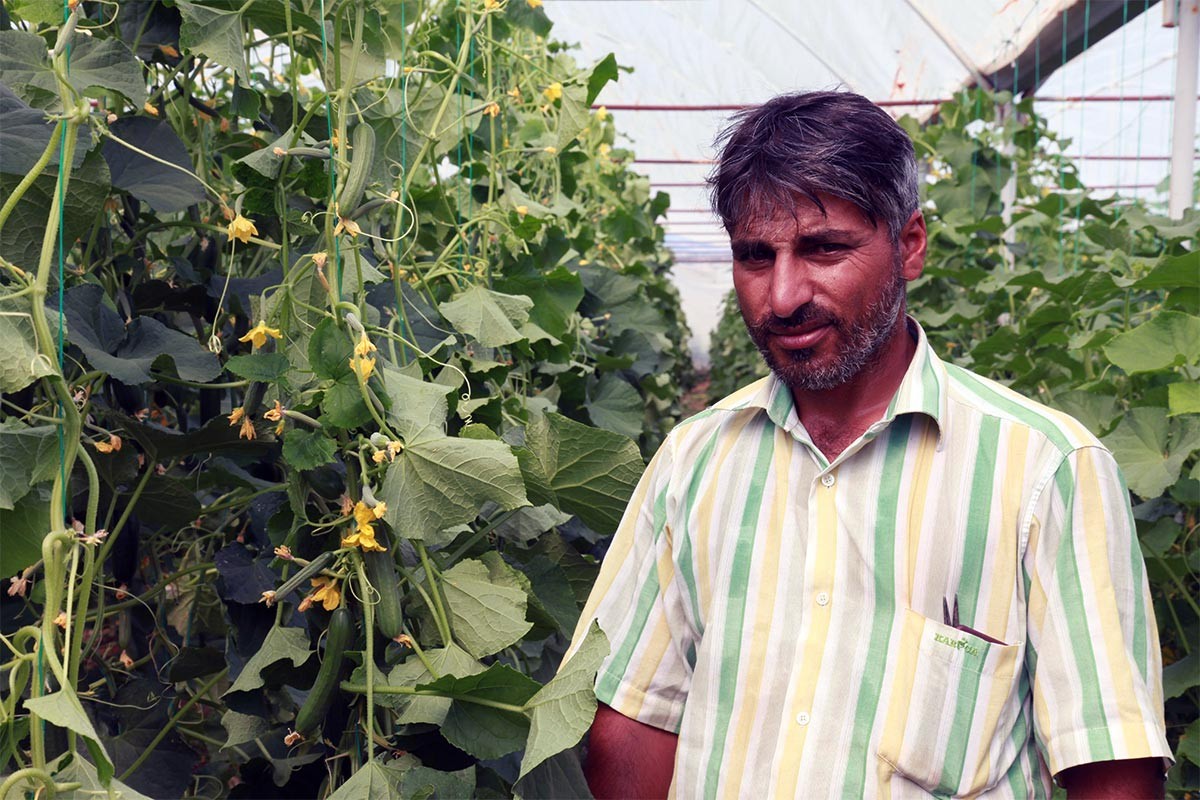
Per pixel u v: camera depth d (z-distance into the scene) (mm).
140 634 2090
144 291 1896
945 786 1254
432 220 2402
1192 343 2438
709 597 1418
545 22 2615
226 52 1628
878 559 1301
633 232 4777
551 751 1312
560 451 1776
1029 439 1274
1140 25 6797
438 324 2018
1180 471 2465
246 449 1744
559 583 1936
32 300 1195
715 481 1427
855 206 1250
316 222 1762
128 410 1775
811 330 1277
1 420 1556
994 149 5219
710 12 6965
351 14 1702
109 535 1759
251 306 1749
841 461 1338
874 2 6082
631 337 3809
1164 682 2545
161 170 1719
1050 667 1225
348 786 1426
